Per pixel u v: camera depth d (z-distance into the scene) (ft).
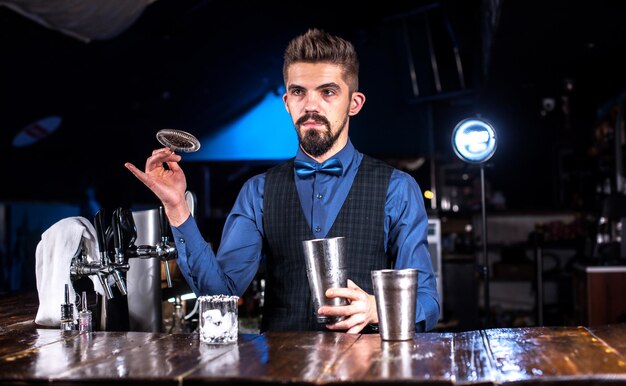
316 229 7.09
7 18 18.99
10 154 25.81
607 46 22.25
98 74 25.17
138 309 8.49
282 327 7.02
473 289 23.76
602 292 19.12
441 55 29.73
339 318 5.63
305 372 4.39
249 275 7.37
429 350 4.98
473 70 29.60
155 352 5.15
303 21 28.71
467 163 14.11
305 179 7.20
